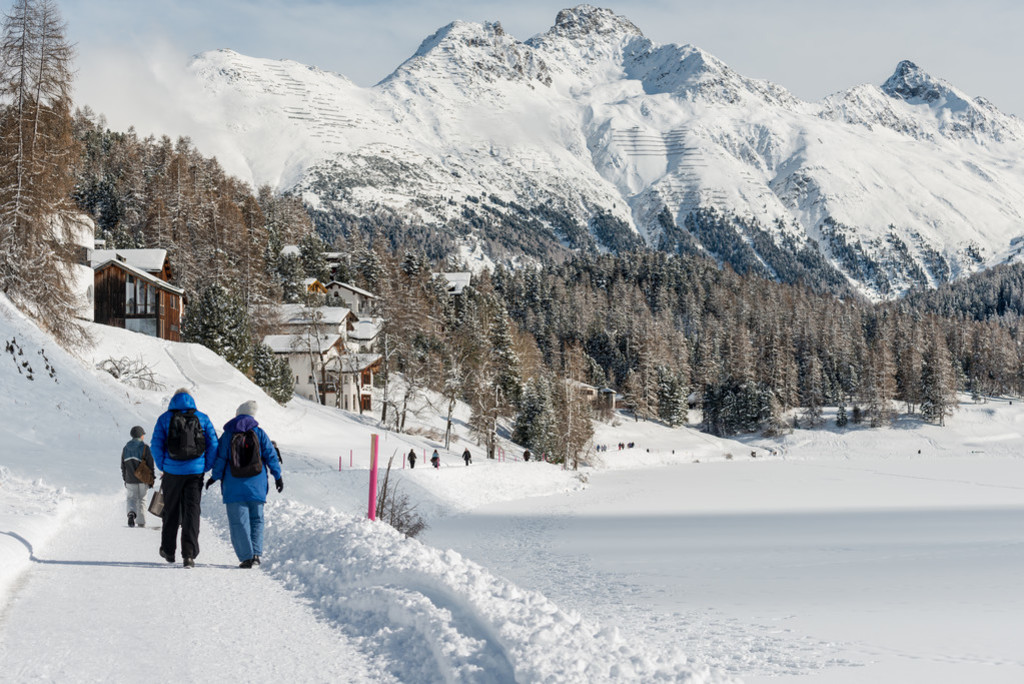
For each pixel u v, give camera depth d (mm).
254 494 11727
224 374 67562
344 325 107625
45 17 44812
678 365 192000
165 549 11633
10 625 7809
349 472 45688
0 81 44250
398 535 12930
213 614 8711
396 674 6820
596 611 14656
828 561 24516
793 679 8711
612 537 34031
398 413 85000
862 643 10992
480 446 91312
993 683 8516
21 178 44219
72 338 46312
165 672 6625
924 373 172875
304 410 77188
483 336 109938
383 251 193250
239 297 99188
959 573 20938
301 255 160500
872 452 150750
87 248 60719
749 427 164750
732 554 26812
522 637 7242
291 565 11625
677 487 75125
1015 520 43344
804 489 75250
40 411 33062
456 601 8805
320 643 7742
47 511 15359
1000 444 156750
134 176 159125
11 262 43906
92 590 9523
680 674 6352
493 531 37500
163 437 11586
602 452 119688
